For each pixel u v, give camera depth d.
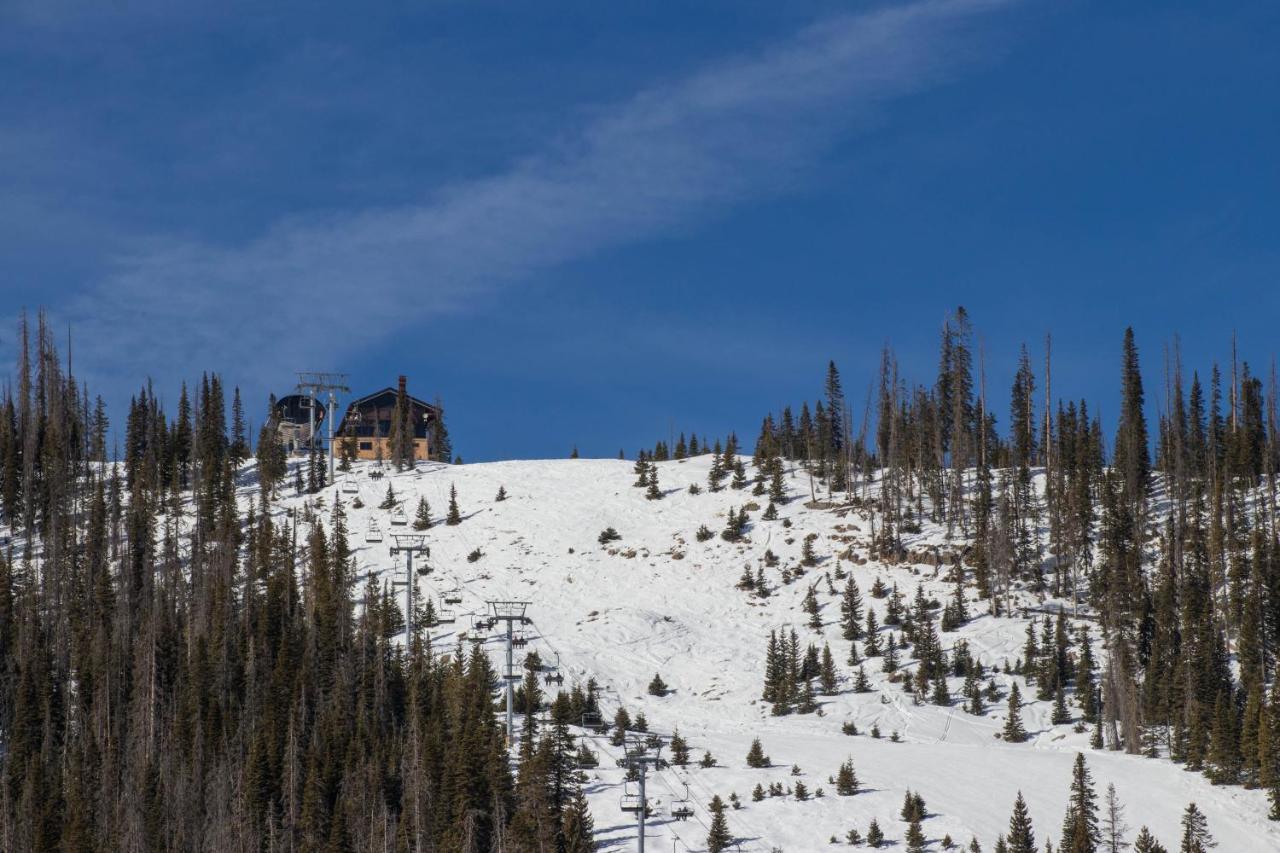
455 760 161.62
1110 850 145.00
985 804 158.62
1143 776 168.75
